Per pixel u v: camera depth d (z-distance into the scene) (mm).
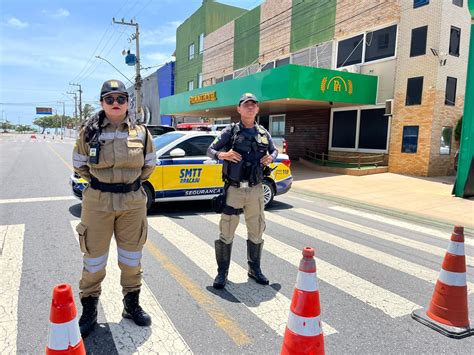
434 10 12781
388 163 14547
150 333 2906
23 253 4633
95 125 2768
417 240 5816
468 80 9352
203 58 29234
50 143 42344
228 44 25531
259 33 22156
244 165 3682
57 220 6281
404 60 13750
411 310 3414
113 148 2744
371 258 4828
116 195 2814
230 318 3166
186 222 6391
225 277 3791
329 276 4184
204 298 3525
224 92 17203
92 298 2902
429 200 9281
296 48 19234
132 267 2979
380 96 14844
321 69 13453
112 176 2781
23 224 5996
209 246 5082
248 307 3365
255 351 2715
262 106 16938
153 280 3918
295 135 19797
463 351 2797
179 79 34000
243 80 15570
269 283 3902
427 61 13031
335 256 4875
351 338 2930
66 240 5184
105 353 2631
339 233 6055
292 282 3949
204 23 28656
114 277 3916
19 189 9562
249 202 3764
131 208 2871
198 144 7215
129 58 28656
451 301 3123
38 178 11789
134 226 2936
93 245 2836
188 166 7016
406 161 13859
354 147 16234
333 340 2895
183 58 32969
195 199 7137
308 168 16266
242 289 3746
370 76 14695
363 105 15625
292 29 19406
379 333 3012
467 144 9477
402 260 4793
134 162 2818
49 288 3654
